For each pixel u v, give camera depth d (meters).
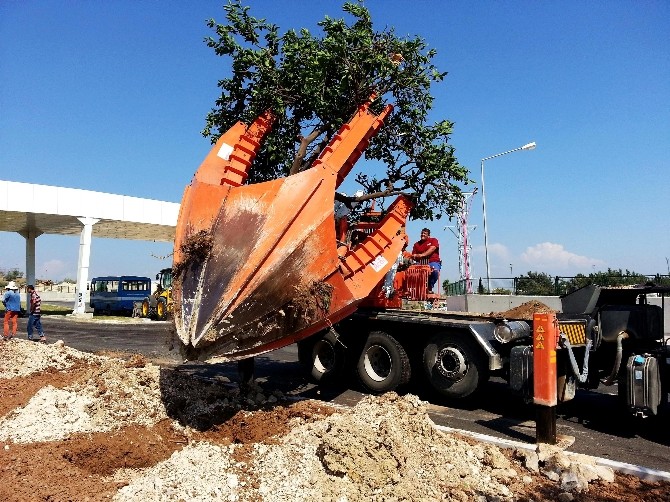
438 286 10.42
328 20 9.37
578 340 7.23
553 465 5.27
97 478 5.00
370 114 8.45
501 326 7.54
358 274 8.06
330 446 4.87
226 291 6.28
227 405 7.08
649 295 8.37
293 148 9.85
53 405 6.99
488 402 8.70
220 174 8.23
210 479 4.82
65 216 26.77
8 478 4.86
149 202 29.17
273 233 6.55
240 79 9.91
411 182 9.86
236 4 9.84
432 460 5.14
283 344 6.70
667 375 7.00
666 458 6.02
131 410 6.87
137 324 24.62
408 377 8.95
